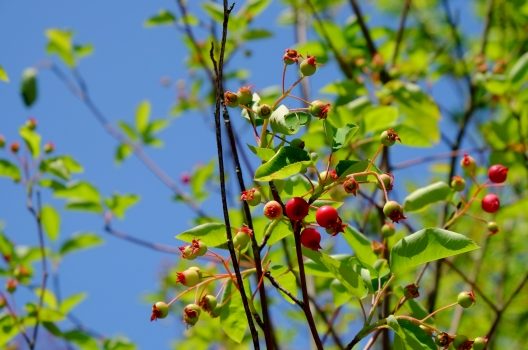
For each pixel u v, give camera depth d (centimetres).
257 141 258
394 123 393
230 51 530
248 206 250
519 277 580
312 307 479
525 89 470
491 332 362
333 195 307
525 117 473
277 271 278
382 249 315
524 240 567
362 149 420
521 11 534
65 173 481
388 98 453
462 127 488
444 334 254
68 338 439
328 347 495
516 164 471
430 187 325
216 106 221
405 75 548
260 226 299
